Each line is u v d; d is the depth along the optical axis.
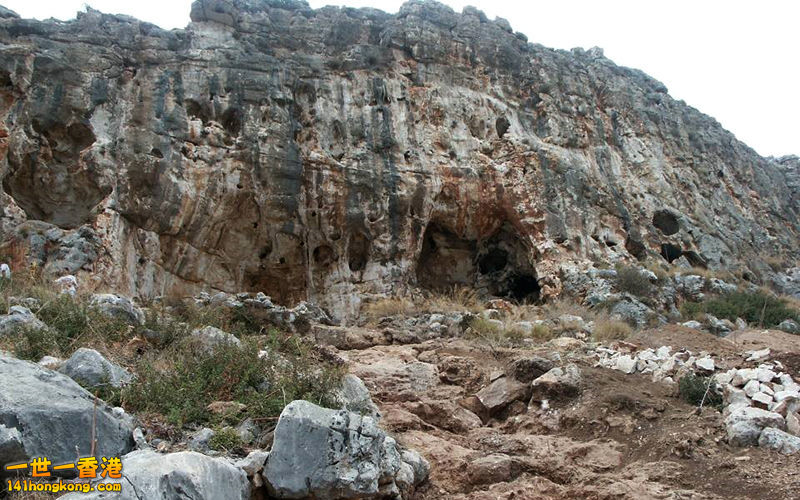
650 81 28.31
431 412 10.26
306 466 6.62
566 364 11.58
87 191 16.80
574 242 20.22
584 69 25.75
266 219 17.94
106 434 6.58
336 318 17.92
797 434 9.20
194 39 19.03
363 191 18.73
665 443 9.29
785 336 14.11
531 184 20.50
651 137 25.66
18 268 14.53
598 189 21.94
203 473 6.00
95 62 17.50
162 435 7.33
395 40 21.27
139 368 8.71
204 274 17.66
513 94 22.91
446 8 23.09
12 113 16.45
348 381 9.75
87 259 15.05
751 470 8.42
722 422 9.70
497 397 11.03
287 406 6.94
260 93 18.47
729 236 24.66
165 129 17.25
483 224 20.64
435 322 16.06
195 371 8.88
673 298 19.28
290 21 21.05
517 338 15.16
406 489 7.41
